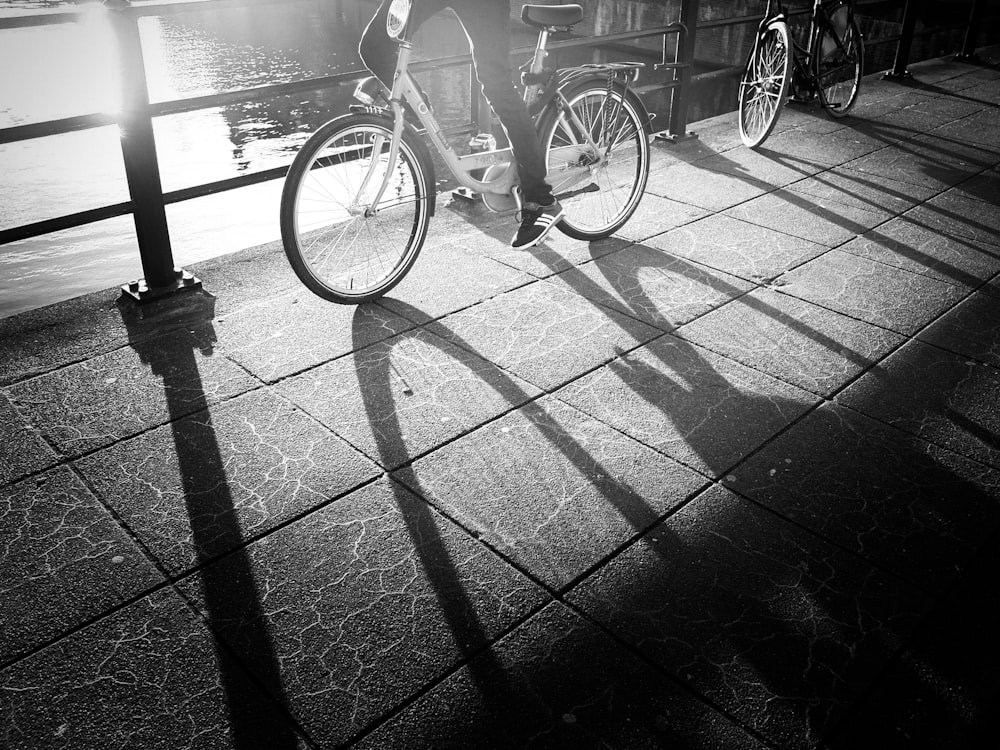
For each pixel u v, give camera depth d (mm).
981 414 3283
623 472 2916
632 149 6410
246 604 2365
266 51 17328
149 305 3930
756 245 4758
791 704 2094
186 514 2686
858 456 3025
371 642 2254
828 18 7117
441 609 2359
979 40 15086
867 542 2627
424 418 3178
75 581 2428
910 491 2855
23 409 3182
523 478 2877
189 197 4035
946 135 6977
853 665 2205
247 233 6863
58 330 3711
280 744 1979
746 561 2547
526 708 2076
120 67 3639
